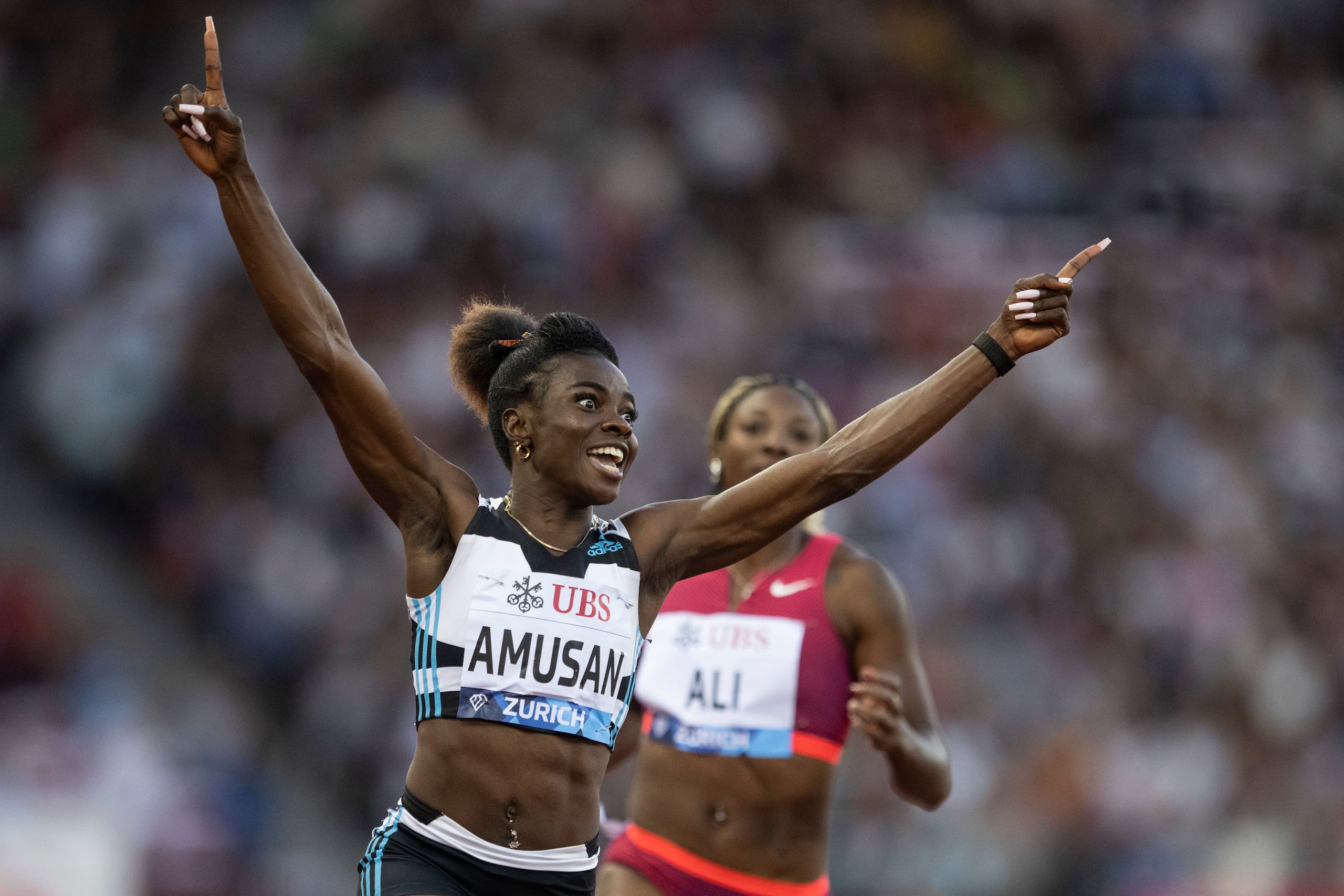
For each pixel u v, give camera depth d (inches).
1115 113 2314.2
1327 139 2333.9
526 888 467.5
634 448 495.2
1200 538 1785.2
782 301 1957.4
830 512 1627.7
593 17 2175.2
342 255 1884.8
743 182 2068.2
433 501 482.0
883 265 2006.6
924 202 2116.1
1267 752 1644.9
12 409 1704.0
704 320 1881.2
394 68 2096.5
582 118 2076.8
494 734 464.4
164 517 1615.4
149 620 1530.5
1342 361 2085.4
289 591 1546.5
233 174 466.3
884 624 678.5
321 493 1610.5
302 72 2079.2
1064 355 1884.8
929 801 664.4
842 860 1331.2
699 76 2134.6
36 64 2016.5
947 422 491.5
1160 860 1472.7
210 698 1464.1
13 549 1544.0
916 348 1929.1
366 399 470.9
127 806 1298.0
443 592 473.4
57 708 1381.6
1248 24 2437.3
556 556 480.4
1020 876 1401.3
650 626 496.1
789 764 667.4
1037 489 1765.5
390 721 1455.5
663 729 685.9
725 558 504.1
